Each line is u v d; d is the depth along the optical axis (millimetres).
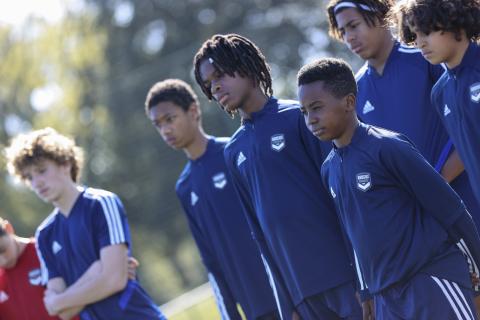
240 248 14305
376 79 12922
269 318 14234
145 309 13594
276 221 11883
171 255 61469
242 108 12148
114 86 61625
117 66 68062
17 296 14453
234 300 14719
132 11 70562
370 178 10305
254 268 14258
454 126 11578
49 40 68000
